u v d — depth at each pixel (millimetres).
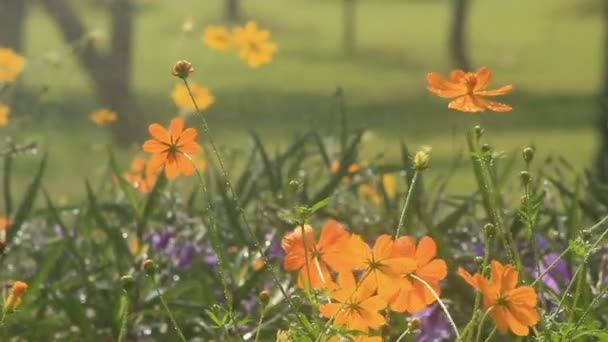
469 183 11109
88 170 12203
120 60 21641
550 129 29234
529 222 3064
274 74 40594
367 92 37906
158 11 58250
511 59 46656
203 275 4219
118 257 4301
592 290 3709
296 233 2926
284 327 3988
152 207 4500
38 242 4934
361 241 2852
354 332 2803
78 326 4121
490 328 3805
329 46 50531
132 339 4184
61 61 6309
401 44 51156
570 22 55375
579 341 3139
